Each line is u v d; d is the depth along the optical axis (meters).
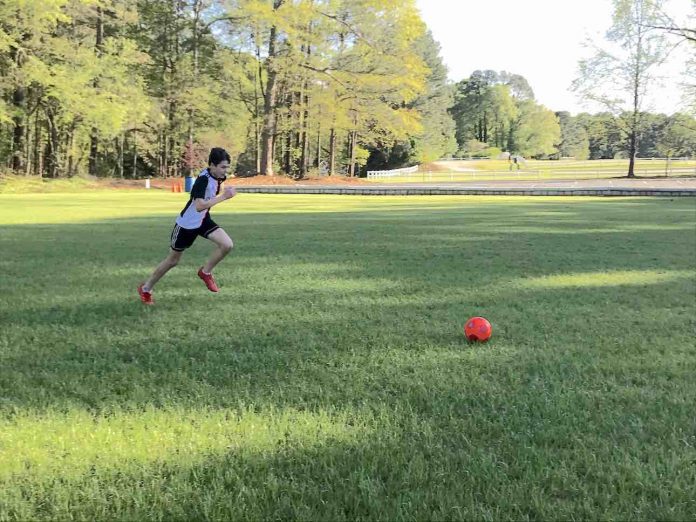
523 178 44.78
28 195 27.12
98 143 40.12
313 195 29.95
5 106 29.14
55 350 3.70
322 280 6.34
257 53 36.91
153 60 36.59
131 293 5.57
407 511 1.90
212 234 5.02
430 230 11.95
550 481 2.10
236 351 3.70
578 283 6.20
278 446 2.37
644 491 2.04
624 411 2.75
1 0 26.03
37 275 6.54
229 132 42.44
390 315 4.69
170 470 2.17
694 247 9.27
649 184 36.19
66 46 29.44
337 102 36.72
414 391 2.99
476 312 4.81
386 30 35.75
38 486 2.07
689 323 4.46
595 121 43.31
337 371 3.31
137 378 3.17
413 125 38.50
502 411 2.74
